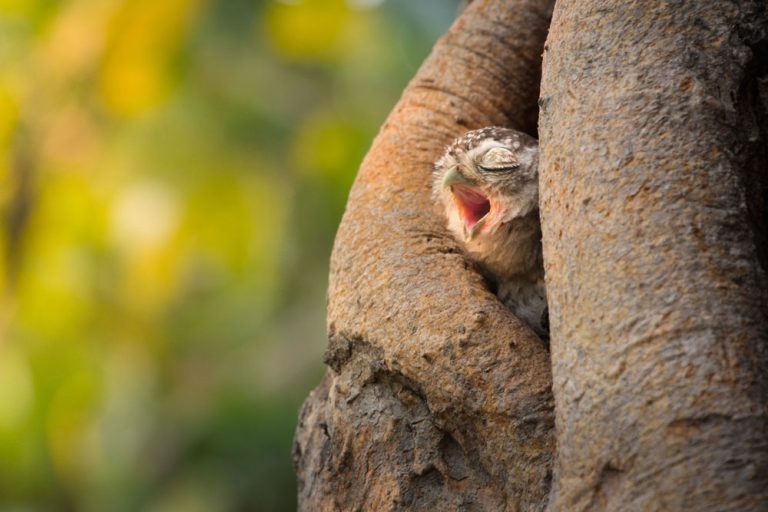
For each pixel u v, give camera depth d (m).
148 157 18.70
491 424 6.69
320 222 19.84
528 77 9.72
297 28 18.53
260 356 21.27
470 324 6.96
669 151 6.19
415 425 7.25
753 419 5.55
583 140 6.38
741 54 6.52
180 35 16.83
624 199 6.13
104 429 20.14
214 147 19.14
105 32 16.44
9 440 19.23
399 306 7.32
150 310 18.61
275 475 20.94
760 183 6.46
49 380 18.58
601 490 5.71
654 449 5.58
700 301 5.82
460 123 9.45
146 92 16.88
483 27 9.77
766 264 6.29
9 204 17.05
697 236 5.99
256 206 19.16
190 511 20.53
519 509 6.54
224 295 21.73
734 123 6.39
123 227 18.05
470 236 8.80
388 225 8.12
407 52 20.03
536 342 6.88
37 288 17.50
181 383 20.98
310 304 20.75
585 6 6.73
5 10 17.22
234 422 20.97
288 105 19.81
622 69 6.47
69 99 16.89
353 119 19.36
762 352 5.75
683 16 6.55
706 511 5.40
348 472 7.58
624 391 5.73
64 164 17.20
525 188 9.01
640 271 5.95
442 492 7.11
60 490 20.19
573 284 6.14
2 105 16.67
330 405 7.85
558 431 6.02
